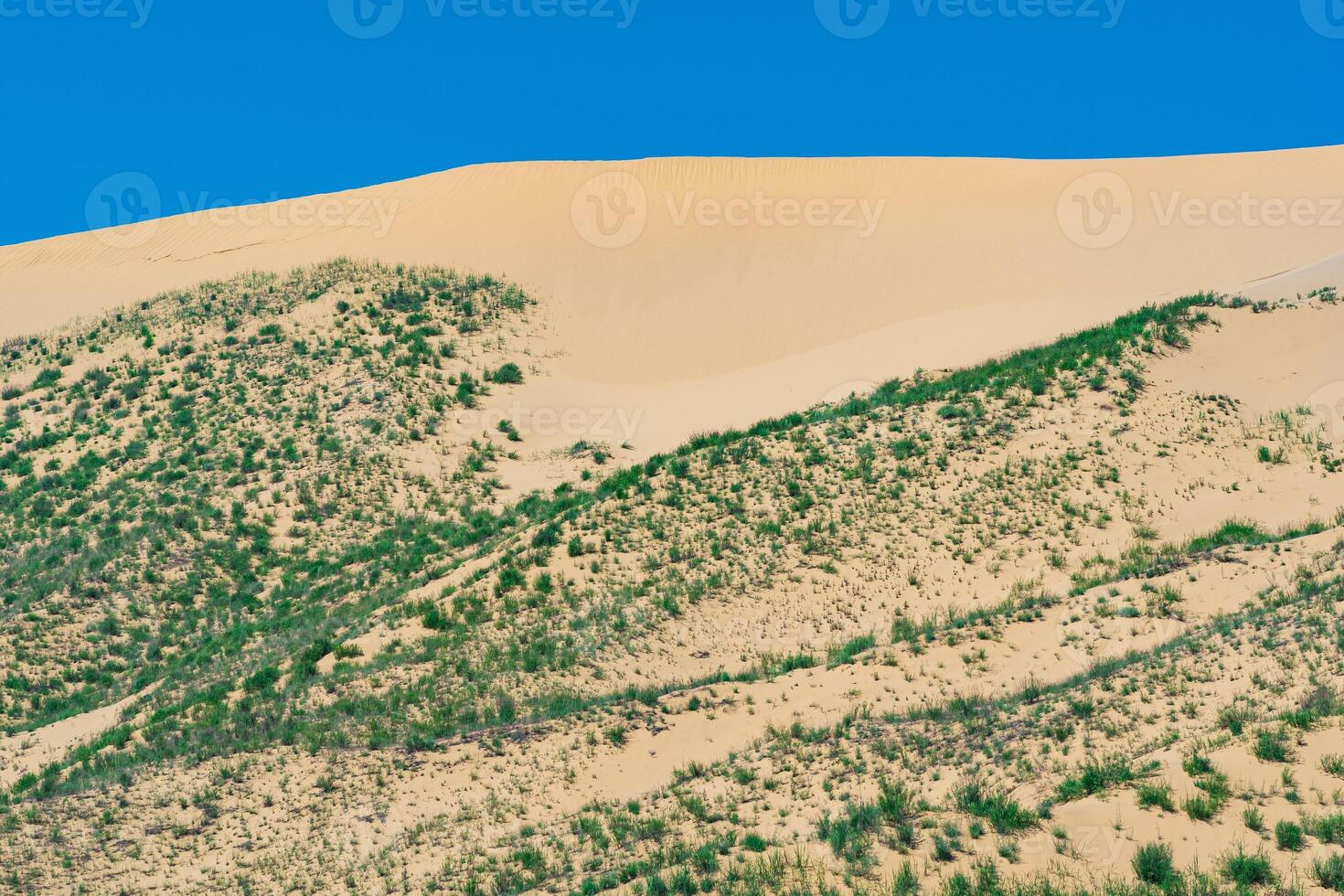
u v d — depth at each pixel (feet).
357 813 55.01
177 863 53.16
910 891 37.78
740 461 90.02
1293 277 111.86
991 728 49.80
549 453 107.55
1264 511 73.92
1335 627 49.34
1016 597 68.59
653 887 41.63
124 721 73.41
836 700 57.26
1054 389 90.99
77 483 107.04
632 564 78.59
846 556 76.69
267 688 71.26
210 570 94.43
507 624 73.61
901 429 89.86
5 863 54.03
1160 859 36.14
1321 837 35.86
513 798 54.19
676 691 62.49
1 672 83.25
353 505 101.19
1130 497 77.77
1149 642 56.75
